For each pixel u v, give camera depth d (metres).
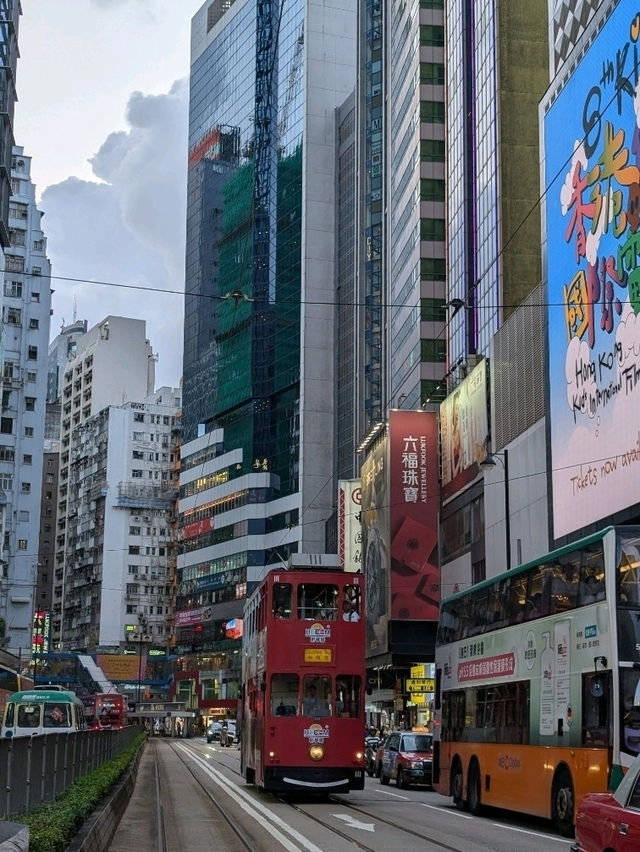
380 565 68.56
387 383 92.56
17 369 108.81
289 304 136.88
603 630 17.33
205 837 18.84
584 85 42.12
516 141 62.59
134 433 169.12
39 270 112.56
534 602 20.95
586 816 11.00
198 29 170.25
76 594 174.00
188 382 160.00
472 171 69.06
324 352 132.50
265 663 27.80
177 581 156.62
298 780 26.89
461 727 25.70
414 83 82.88
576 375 41.66
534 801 20.17
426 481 66.12
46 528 192.75
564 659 19.03
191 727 127.06
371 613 71.38
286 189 140.25
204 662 142.50
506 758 21.98
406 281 83.69
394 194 91.75
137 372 183.88
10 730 37.59
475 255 67.75
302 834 19.30
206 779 38.47
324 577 28.12
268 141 145.12
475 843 17.89
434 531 65.56
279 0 146.50
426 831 20.17
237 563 138.25
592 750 17.44
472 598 25.58
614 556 17.27
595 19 41.19
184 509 156.62
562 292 43.72
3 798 11.26
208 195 159.75
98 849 14.58
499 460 53.00
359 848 17.00
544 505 46.22
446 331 74.25
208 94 163.88
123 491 165.75
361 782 27.12
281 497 133.62
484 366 56.34
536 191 62.12
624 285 37.19
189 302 162.75
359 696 27.56
